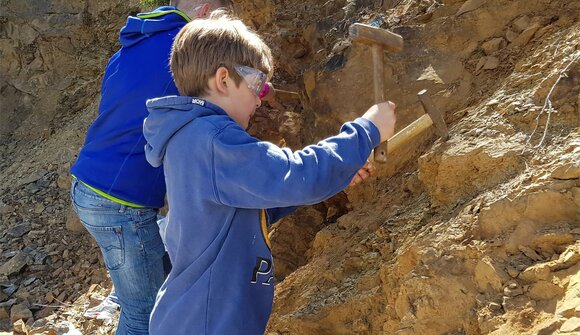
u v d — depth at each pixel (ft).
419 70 11.42
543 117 8.46
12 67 34.06
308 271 10.88
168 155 6.40
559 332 6.01
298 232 13.65
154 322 6.51
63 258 22.47
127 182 8.61
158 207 8.88
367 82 12.19
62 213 25.38
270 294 6.72
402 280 8.05
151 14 9.02
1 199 27.12
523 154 8.23
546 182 7.53
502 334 6.56
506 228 7.57
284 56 16.79
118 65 9.04
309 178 5.93
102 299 18.08
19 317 18.85
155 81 8.68
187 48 6.52
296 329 9.22
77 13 33.35
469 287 7.37
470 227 7.88
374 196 11.43
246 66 6.49
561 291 6.55
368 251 9.78
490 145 8.62
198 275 6.37
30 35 33.60
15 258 22.17
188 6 9.27
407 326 7.51
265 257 6.63
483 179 8.51
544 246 7.15
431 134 10.76
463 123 9.51
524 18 10.81
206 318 6.25
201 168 6.17
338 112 12.39
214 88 6.53
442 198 8.98
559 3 10.64
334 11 16.87
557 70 8.77
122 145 8.66
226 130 6.17
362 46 12.57
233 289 6.36
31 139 32.37
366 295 8.78
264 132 15.06
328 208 13.55
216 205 6.30
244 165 6.02
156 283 8.95
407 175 10.74
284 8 18.34
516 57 10.35
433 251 7.91
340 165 6.09
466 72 10.94
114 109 8.79
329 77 12.74
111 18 33.19
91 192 8.69
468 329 7.10
